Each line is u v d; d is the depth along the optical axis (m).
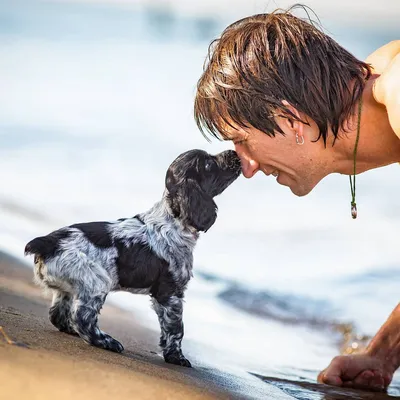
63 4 41.00
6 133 21.19
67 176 18.16
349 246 15.15
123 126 22.20
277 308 12.54
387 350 9.44
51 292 9.13
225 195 17.70
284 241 15.32
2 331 7.26
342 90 7.70
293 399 8.32
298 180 8.30
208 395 7.03
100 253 9.00
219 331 11.52
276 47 7.68
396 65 7.68
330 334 11.81
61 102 24.64
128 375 6.76
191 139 21.47
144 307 12.30
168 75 28.53
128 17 38.72
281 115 7.74
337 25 33.38
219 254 14.59
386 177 19.17
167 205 9.61
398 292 13.13
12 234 14.34
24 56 30.23
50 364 6.36
